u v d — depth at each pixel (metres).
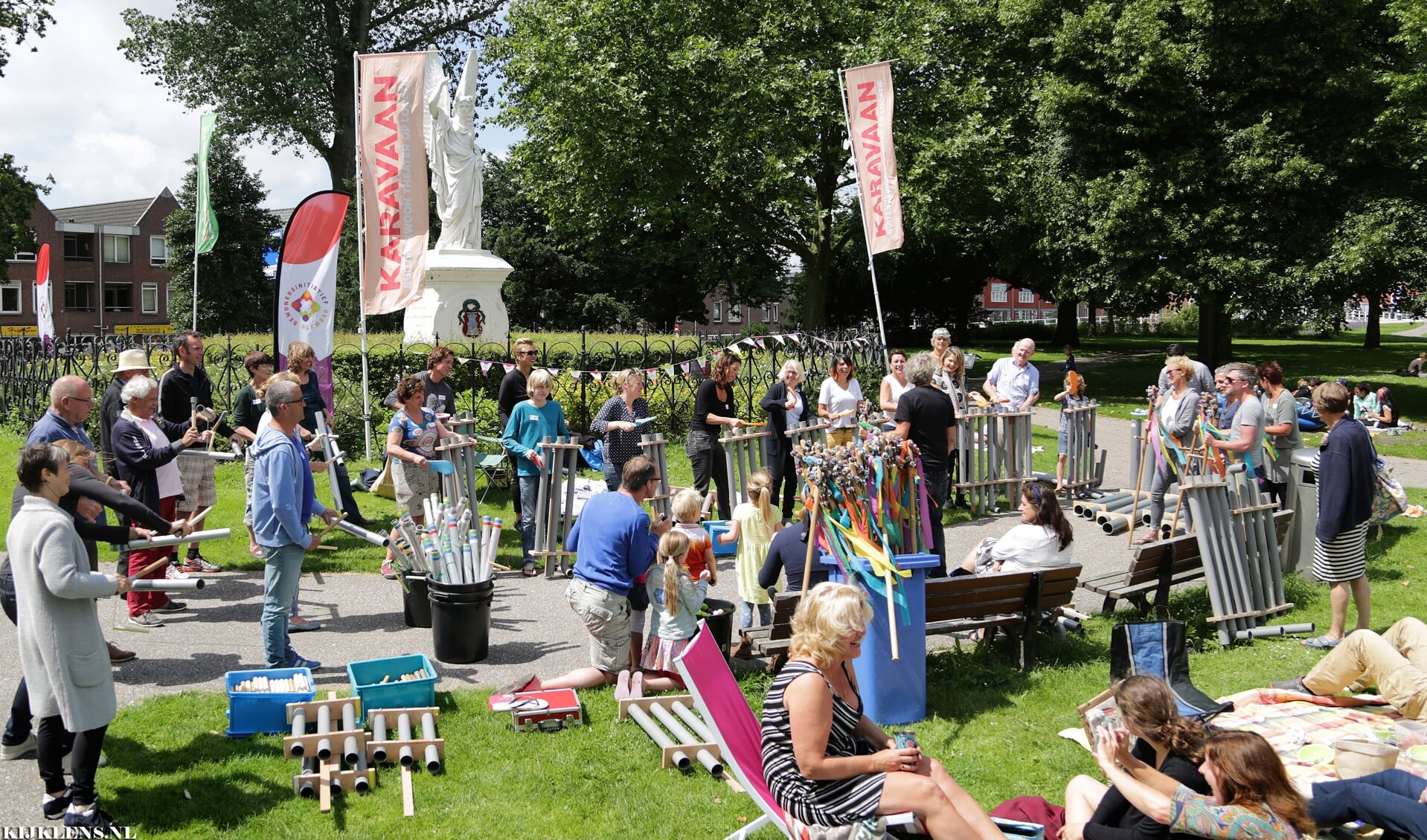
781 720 3.93
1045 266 26.94
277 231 42.06
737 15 25.22
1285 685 5.75
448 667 6.34
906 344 44.47
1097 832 3.89
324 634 6.93
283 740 4.94
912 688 5.62
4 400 16.28
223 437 8.55
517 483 10.15
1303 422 16.86
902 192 24.75
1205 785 3.92
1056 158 24.89
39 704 4.20
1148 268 23.53
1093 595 8.09
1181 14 23.39
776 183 24.55
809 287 29.73
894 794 3.75
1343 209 22.06
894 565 5.42
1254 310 23.23
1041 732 5.50
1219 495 7.02
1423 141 20.81
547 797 4.67
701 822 4.48
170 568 7.35
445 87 19.28
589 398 14.51
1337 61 22.47
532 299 40.56
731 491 9.61
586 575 5.93
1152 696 4.02
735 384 15.33
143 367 7.94
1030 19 25.42
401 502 8.03
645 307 42.03
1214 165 22.80
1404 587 8.27
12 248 32.62
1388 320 83.31
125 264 58.31
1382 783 4.11
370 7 31.91
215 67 29.75
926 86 25.42
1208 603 7.73
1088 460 12.28
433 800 4.63
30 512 4.22
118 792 4.57
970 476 11.33
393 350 14.31
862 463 5.63
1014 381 11.88
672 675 5.92
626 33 25.09
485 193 41.47
